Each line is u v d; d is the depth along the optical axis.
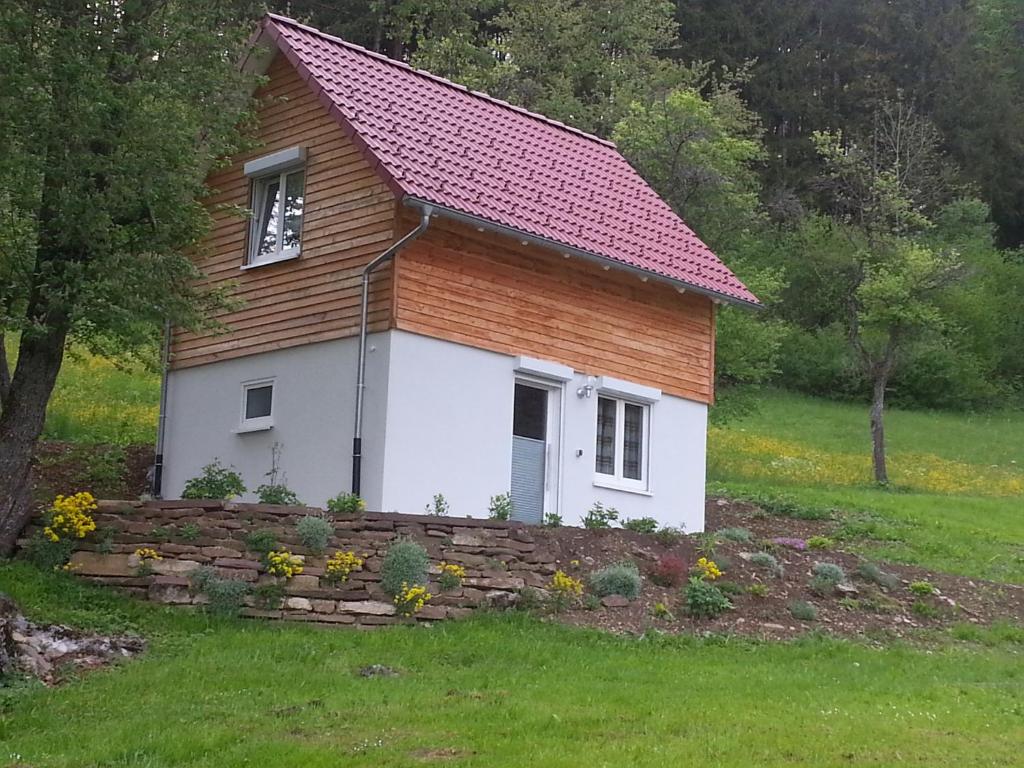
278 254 19.64
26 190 15.11
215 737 9.91
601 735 10.22
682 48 62.75
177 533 14.87
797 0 66.88
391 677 12.30
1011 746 10.38
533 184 20.66
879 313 35.69
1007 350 58.88
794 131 65.50
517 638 14.25
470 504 18.30
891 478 37.22
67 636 12.94
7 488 15.11
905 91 66.69
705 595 16.17
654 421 21.14
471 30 46.72
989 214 67.56
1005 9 76.00
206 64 16.47
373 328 17.88
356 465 17.50
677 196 35.78
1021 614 18.55
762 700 11.95
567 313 20.00
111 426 25.59
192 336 20.73
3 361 15.72
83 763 9.37
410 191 17.12
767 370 35.62
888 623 17.14
